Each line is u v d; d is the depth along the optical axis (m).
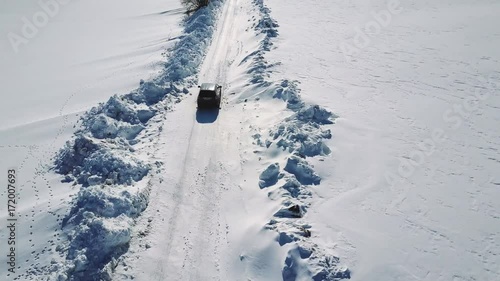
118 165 14.87
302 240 11.60
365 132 18.53
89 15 51.50
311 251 11.24
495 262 11.62
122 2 58.62
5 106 25.47
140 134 18.31
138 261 11.59
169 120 19.34
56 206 13.66
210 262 11.69
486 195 14.62
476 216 13.52
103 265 11.23
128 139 17.94
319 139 17.12
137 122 19.08
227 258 11.76
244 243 12.05
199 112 20.14
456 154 17.22
